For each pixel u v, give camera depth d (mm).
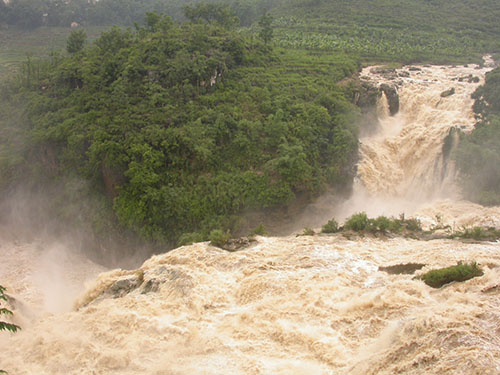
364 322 20234
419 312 19844
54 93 56969
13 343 22484
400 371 16078
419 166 50000
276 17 107625
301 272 25672
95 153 44156
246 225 43188
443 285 22516
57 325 23438
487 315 17922
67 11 138750
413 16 100500
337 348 18688
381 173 49750
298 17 105375
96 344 21422
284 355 18891
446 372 15078
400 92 57688
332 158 48375
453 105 53750
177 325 21953
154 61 54281
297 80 58969
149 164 43219
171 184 43406
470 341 16141
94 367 19828
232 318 22109
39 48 112375
